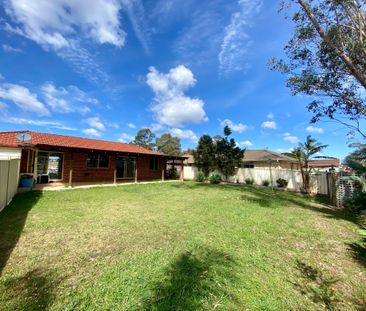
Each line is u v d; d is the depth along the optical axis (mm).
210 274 3111
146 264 3354
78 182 14750
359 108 8602
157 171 20562
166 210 7254
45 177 13414
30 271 3078
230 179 20344
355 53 6832
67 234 4652
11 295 2518
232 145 19781
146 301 2477
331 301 2633
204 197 10305
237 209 7648
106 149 14352
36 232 4723
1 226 5086
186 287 2771
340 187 8992
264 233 5102
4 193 6918
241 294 2686
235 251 3986
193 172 22547
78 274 3023
